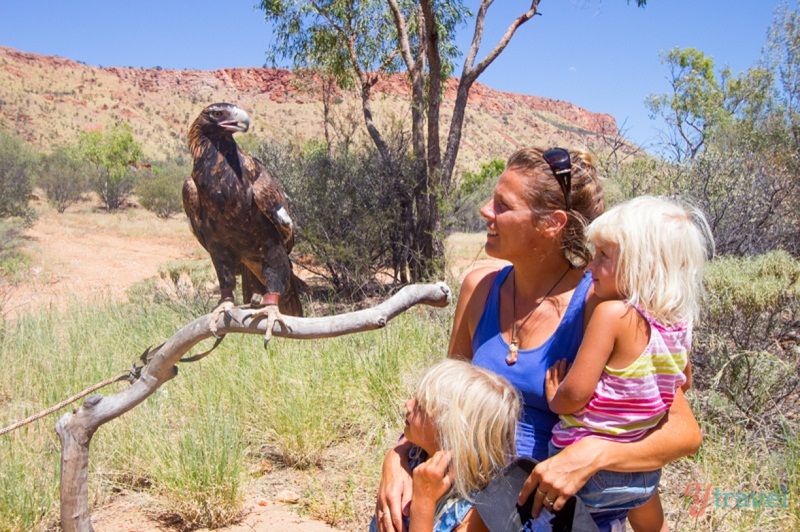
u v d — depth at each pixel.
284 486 4.42
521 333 2.15
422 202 11.04
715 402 4.62
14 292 14.29
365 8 12.72
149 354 2.89
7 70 113.06
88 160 46.91
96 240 24.11
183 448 4.20
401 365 5.77
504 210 2.11
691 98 21.00
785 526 3.44
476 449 1.90
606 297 1.97
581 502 1.90
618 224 1.89
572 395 1.92
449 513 1.97
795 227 9.83
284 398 4.95
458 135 10.81
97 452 4.49
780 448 4.16
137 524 3.97
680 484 3.90
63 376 5.88
